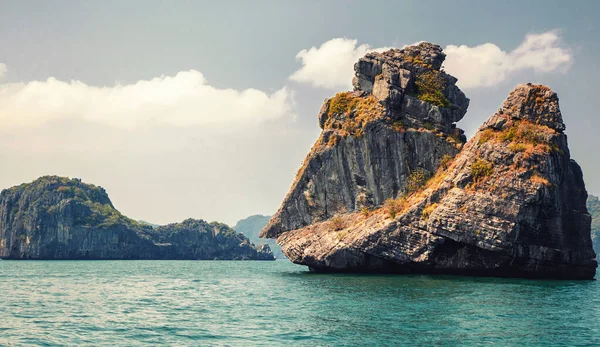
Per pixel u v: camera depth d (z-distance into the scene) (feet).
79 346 129.29
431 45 360.48
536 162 271.49
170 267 593.01
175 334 140.87
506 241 265.13
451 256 287.89
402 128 335.88
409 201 313.12
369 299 193.88
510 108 293.02
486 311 166.20
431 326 144.77
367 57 360.69
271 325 149.89
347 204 342.44
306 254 334.44
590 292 211.82
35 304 199.21
